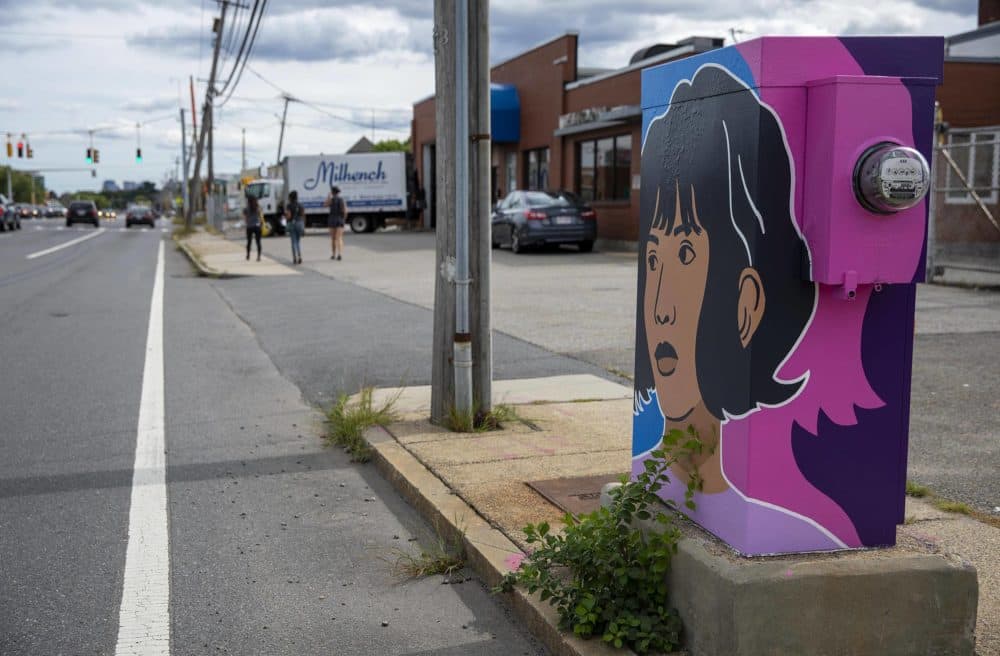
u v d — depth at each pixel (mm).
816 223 2926
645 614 3334
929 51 2994
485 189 6582
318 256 26453
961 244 19906
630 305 13570
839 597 3004
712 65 3188
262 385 8852
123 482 5883
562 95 28734
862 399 3100
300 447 6688
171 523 5133
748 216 3010
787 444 3061
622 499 3564
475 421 6711
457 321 6543
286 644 3730
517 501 4957
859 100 2840
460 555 4523
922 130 2893
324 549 4727
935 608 3070
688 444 3307
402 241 33344
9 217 53906
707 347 3258
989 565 3992
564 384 8312
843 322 3059
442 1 6383
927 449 5953
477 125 6480
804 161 2967
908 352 3129
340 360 9906
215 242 36719
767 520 3072
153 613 4016
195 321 13508
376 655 3629
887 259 2898
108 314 14430
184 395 8445
